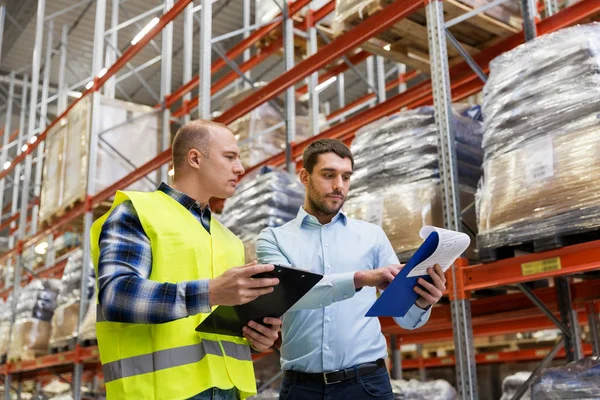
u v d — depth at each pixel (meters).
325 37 7.20
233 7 13.72
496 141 3.20
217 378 2.01
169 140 8.11
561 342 3.77
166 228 2.05
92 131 7.45
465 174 3.94
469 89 4.69
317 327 2.68
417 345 9.09
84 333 6.52
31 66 15.93
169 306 1.82
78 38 14.89
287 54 6.68
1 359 9.31
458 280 3.31
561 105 2.93
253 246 4.41
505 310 4.19
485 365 9.37
